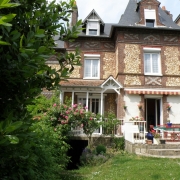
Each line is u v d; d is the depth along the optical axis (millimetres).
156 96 17078
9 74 2383
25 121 2637
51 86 3344
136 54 17453
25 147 2377
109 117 14750
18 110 2693
